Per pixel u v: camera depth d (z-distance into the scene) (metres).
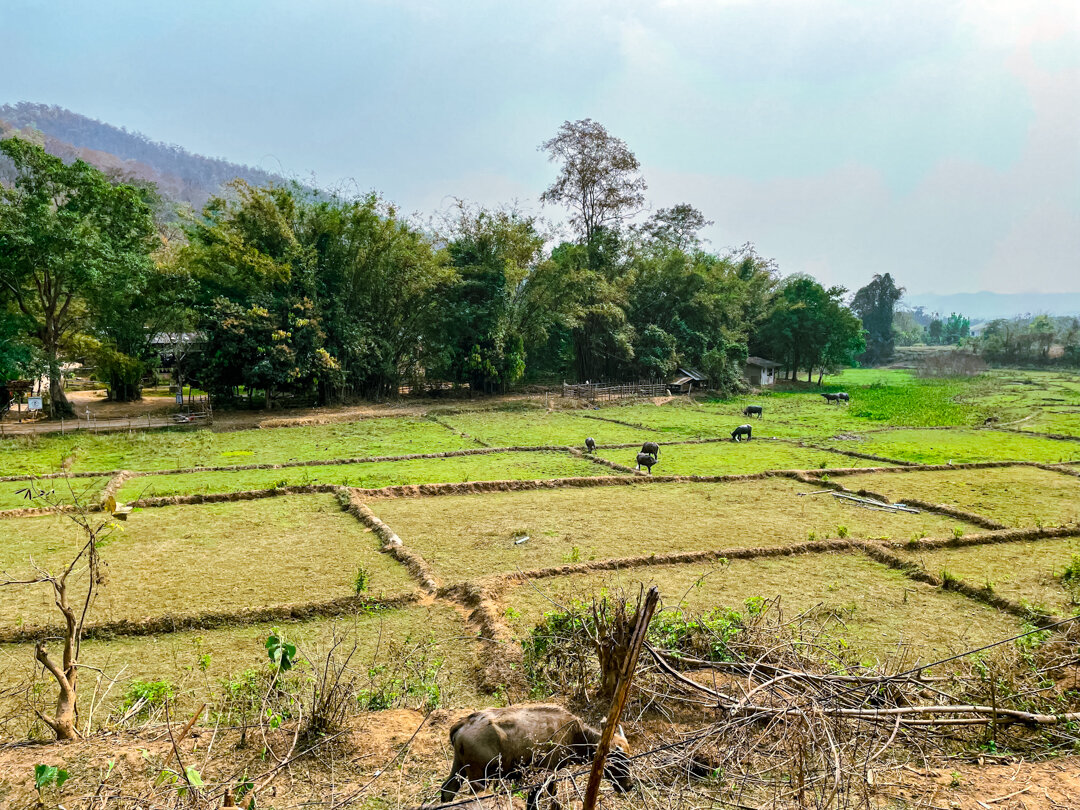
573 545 15.85
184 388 46.44
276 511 18.70
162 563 14.47
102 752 6.54
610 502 20.05
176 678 9.56
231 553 15.14
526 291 47.97
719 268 59.31
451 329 44.97
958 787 5.94
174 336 41.34
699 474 23.91
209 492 20.47
